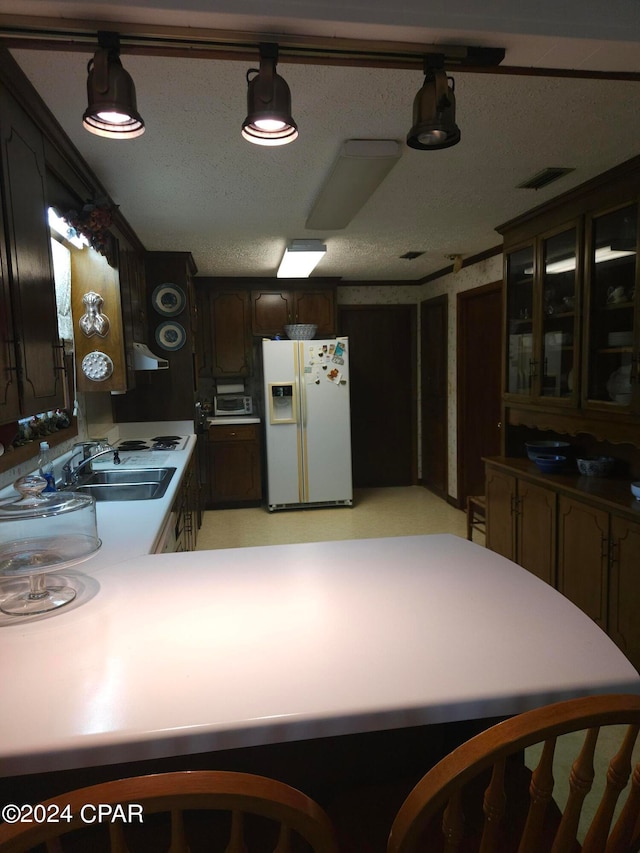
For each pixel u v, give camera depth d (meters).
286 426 4.98
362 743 1.15
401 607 1.23
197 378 5.18
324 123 1.89
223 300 5.25
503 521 3.24
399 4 1.15
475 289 4.47
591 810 1.56
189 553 1.61
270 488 4.99
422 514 4.87
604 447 2.99
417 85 1.63
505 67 1.32
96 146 2.04
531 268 3.08
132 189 2.54
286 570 1.46
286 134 1.24
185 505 3.09
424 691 0.91
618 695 0.75
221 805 0.64
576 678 0.95
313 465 5.03
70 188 2.11
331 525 4.61
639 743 1.87
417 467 5.92
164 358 4.22
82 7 1.06
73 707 0.88
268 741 0.85
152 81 1.58
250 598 1.29
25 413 1.52
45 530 1.52
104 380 2.80
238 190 2.57
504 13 1.19
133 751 0.82
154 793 0.62
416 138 1.27
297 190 2.58
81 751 0.80
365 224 3.27
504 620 1.16
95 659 1.02
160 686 0.93
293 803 0.64
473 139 2.06
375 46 1.21
